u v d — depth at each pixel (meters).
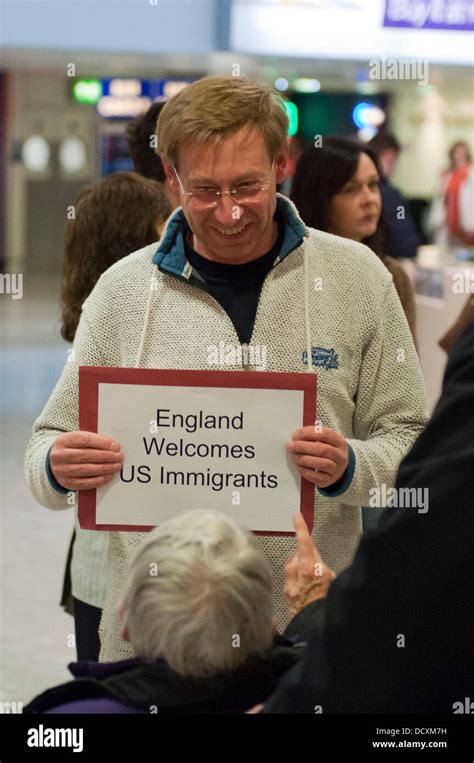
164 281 2.34
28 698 3.89
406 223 4.91
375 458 2.23
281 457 2.13
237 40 8.10
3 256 20.22
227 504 2.15
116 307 2.37
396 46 8.26
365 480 2.20
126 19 8.11
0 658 4.26
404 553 1.40
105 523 2.17
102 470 2.13
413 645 1.43
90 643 2.75
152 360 2.33
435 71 8.54
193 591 1.65
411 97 14.34
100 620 2.71
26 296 16.69
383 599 1.42
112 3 8.07
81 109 19.98
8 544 5.67
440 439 1.40
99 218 2.93
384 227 3.47
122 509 2.17
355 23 8.21
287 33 8.16
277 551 2.27
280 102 2.23
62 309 3.03
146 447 2.15
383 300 2.41
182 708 1.70
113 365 2.38
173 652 1.66
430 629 1.42
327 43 8.23
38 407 8.84
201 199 2.17
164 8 8.10
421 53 8.27
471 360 1.39
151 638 1.67
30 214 20.25
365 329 2.37
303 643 1.85
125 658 2.36
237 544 1.71
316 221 3.36
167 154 2.20
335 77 10.02
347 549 2.38
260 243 2.31
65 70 11.12
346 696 1.48
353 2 8.16
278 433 2.13
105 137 17.53
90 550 2.72
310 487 2.13
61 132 20.05
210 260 2.33
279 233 2.37
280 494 2.14
